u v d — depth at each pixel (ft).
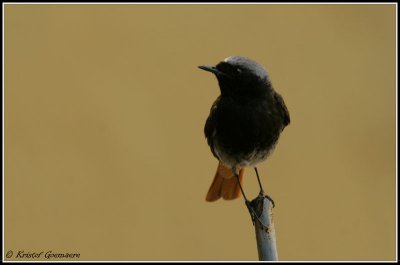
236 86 33.65
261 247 27.73
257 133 34.09
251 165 36.22
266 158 36.04
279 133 35.50
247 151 34.94
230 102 34.14
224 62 34.04
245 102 33.94
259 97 34.04
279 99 35.35
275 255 27.55
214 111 35.09
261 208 28.32
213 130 35.50
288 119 36.06
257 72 33.78
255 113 33.81
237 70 33.45
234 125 34.04
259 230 27.99
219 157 36.68
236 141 34.55
